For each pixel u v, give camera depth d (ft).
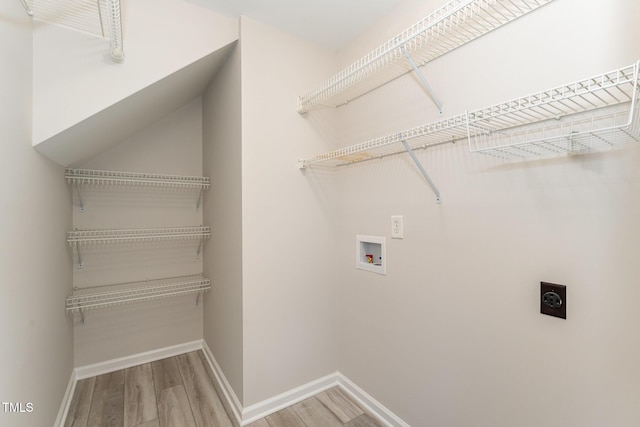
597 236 2.94
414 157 4.33
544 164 3.32
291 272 5.92
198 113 8.21
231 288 5.92
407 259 4.98
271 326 5.67
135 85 4.71
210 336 7.49
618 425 2.82
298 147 6.04
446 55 4.29
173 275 7.86
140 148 7.41
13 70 3.38
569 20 3.10
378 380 5.58
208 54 5.34
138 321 7.39
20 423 3.40
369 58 4.58
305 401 6.01
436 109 4.44
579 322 3.06
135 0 4.73
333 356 6.55
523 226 3.50
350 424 5.36
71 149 5.14
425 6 4.55
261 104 5.57
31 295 3.87
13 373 3.24
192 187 8.10
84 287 6.79
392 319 5.28
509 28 3.57
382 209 5.47
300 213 6.05
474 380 4.03
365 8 5.18
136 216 7.39
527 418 3.48
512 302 3.61
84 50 4.35
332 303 6.54
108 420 5.33
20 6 3.60
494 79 3.72
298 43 6.06
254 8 5.23
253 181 5.46
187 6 5.14
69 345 6.17
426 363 4.68
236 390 5.61
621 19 2.76
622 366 2.80
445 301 4.38
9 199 3.23
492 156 3.69
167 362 7.44
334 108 6.56
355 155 5.42
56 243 5.21
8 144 3.22
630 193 2.74
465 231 4.11
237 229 5.57
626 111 2.72
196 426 5.24
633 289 2.73
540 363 3.37
